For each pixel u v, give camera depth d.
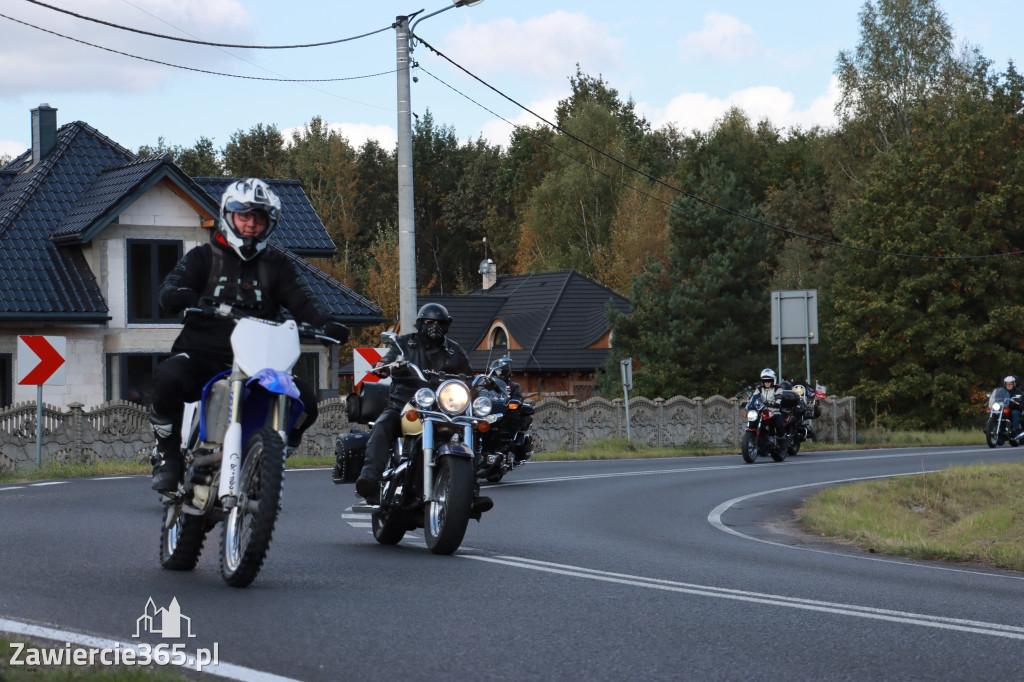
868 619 7.22
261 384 7.50
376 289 71.00
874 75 70.31
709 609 7.48
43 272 31.19
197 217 32.88
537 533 12.40
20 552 9.59
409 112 25.36
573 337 57.78
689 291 50.50
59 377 20.94
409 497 10.32
